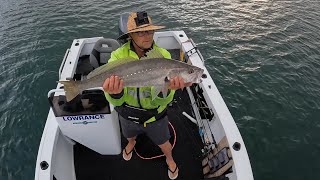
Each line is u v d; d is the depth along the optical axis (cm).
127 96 127
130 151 173
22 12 454
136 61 112
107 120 151
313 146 239
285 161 227
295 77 313
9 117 270
